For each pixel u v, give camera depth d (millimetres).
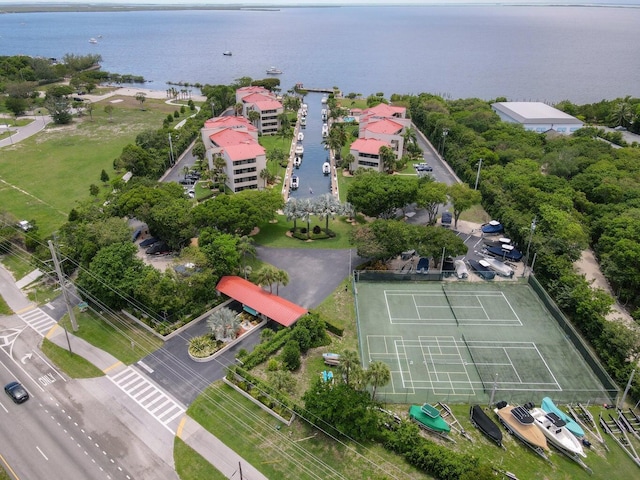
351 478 57781
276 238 116750
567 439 62406
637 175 131625
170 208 105188
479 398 70000
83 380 72938
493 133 176125
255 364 75062
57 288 96312
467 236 118500
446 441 62812
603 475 58969
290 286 96750
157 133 173750
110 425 65250
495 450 61781
